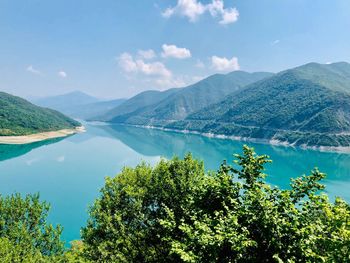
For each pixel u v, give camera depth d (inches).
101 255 738.2
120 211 760.3
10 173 4023.1
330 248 406.9
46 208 914.7
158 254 715.4
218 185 543.5
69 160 5162.4
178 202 761.0
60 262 798.5
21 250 741.9
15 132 7564.0
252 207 463.8
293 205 454.0
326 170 5007.4
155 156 6058.1
